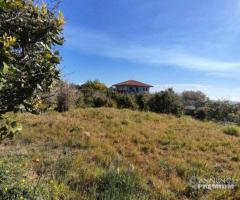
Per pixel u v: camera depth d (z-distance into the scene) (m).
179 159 7.70
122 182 5.08
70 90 16.05
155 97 23.59
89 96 22.31
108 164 6.50
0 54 1.88
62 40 2.53
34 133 8.93
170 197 5.14
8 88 2.25
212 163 7.75
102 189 5.00
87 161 6.70
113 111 16.08
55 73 2.50
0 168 4.21
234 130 13.37
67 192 4.63
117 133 10.32
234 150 9.47
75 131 9.84
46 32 2.39
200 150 9.38
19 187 3.85
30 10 2.39
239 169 7.31
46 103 2.90
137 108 23.19
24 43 2.34
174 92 24.23
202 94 42.72
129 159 7.35
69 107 15.75
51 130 9.66
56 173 5.45
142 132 10.98
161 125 13.48
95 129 10.61
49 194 4.18
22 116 11.28
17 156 6.25
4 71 1.84
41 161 6.12
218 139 11.25
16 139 8.08
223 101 25.25
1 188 3.68
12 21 2.28
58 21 2.46
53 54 2.54
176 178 6.14
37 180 4.68
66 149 7.67
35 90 2.42
